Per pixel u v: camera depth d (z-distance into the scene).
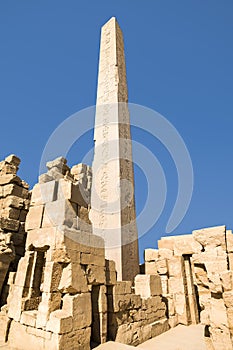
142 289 10.64
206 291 9.49
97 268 7.94
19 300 7.67
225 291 6.24
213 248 10.80
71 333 6.38
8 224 10.32
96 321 7.59
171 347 8.31
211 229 11.16
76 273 7.16
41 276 8.31
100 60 15.41
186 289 12.55
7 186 11.18
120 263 10.35
